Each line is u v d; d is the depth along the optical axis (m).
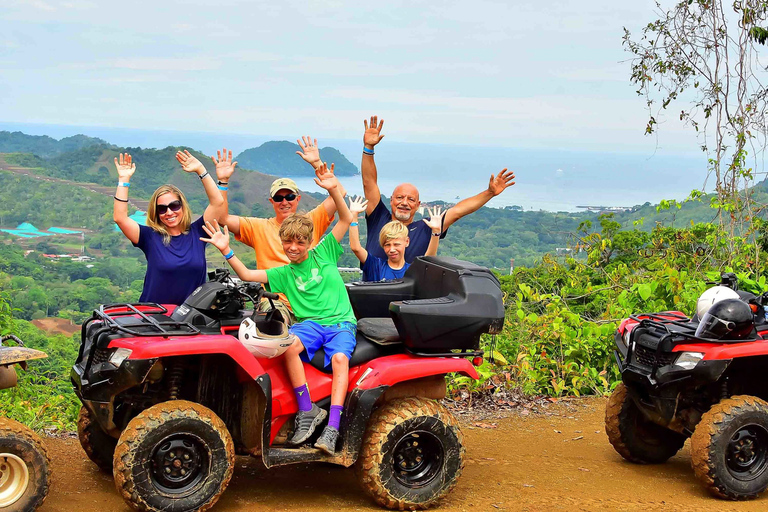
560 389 8.99
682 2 13.48
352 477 5.93
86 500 5.01
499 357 8.88
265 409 4.91
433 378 5.53
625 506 5.40
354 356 5.30
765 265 11.86
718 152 13.13
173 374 5.06
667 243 13.70
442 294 5.61
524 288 10.26
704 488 5.86
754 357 6.18
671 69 13.48
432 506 5.27
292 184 6.33
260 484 5.64
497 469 6.27
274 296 5.12
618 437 6.49
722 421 5.59
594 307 11.54
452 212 6.97
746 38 13.09
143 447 4.55
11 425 4.48
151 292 5.79
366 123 6.99
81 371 4.99
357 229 6.37
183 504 4.64
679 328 6.05
